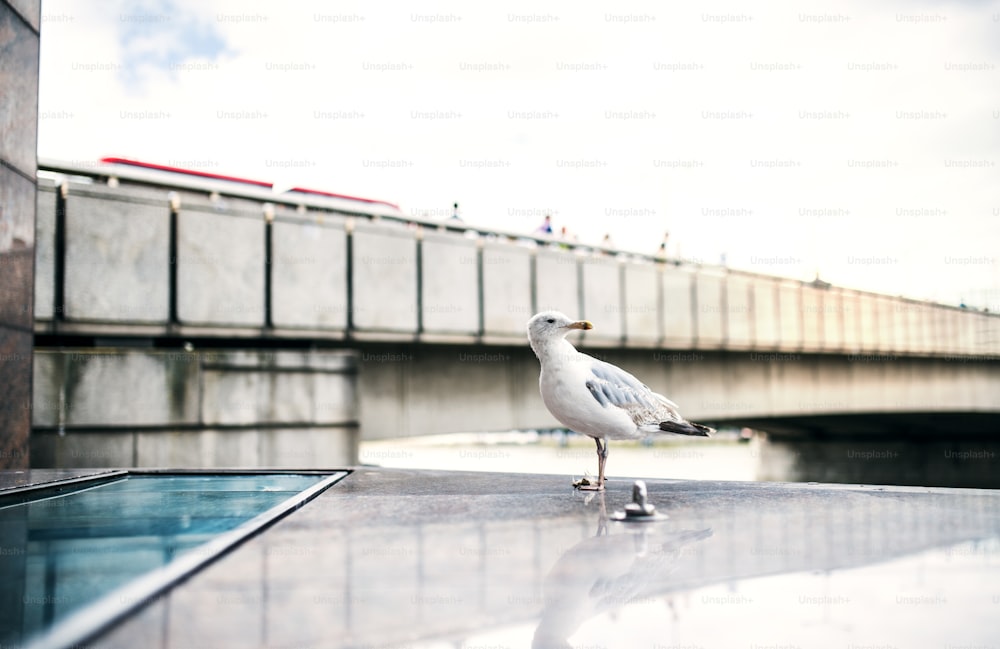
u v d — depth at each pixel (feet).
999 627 5.40
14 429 25.66
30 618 5.42
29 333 26.68
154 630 5.28
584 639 5.14
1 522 10.18
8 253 25.39
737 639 5.14
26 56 26.66
